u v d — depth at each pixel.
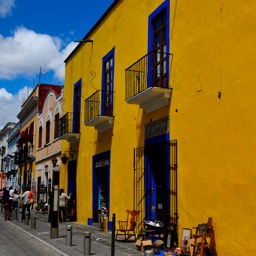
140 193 12.79
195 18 10.41
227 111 8.96
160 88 11.21
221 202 8.95
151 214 12.26
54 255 10.49
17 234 15.22
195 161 10.00
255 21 8.30
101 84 16.91
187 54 10.66
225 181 8.86
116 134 15.05
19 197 24.59
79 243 12.45
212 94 9.52
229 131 8.85
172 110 11.23
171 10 11.59
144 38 13.22
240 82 8.62
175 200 10.73
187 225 10.12
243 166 8.35
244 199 8.27
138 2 13.84
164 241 10.72
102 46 17.09
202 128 9.82
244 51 8.56
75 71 20.98
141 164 12.87
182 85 10.81
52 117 26.30
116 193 14.67
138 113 13.32
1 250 11.52
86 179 18.45
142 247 10.68
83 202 18.70
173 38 11.38
